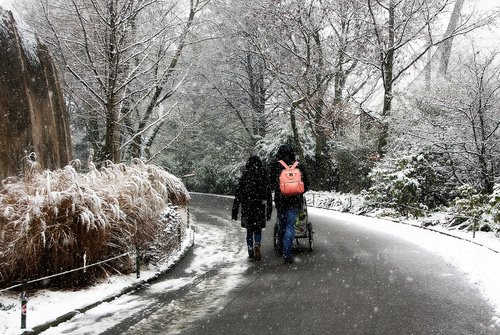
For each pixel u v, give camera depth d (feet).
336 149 82.79
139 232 27.66
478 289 21.79
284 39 89.35
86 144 89.35
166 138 103.96
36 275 23.39
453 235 39.47
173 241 33.71
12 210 22.86
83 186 24.73
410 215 54.85
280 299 21.24
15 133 30.50
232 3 98.43
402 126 64.13
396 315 18.26
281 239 32.22
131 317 19.70
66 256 23.38
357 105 82.17
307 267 27.81
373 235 40.70
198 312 20.04
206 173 133.80
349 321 17.72
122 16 42.68
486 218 40.93
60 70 53.93
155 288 24.97
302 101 85.92
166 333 17.52
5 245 22.82
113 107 44.52
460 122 50.80
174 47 64.13
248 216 30.78
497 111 49.19
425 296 20.84
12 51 32.73
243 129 128.06
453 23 83.87
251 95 114.52
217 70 110.93
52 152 36.17
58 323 18.84
